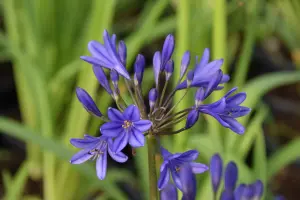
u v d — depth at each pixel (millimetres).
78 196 1132
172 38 681
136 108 633
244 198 635
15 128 947
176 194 626
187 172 627
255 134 967
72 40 1301
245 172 885
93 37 1034
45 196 1099
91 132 1140
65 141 1072
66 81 1248
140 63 673
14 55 1106
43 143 940
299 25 1598
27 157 1382
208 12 1037
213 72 684
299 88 1688
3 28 1714
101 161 646
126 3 1660
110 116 633
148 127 634
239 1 1027
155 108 671
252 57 1705
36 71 1095
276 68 1697
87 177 1055
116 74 673
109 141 639
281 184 1398
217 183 650
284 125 1569
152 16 1133
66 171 1067
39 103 1076
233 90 648
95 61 678
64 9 1256
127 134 636
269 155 1413
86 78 1032
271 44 1736
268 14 1535
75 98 1052
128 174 1213
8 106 1652
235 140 944
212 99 961
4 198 1306
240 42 1388
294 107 1618
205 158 958
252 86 961
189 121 658
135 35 1148
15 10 1303
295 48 1632
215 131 935
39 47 1258
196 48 1039
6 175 1194
